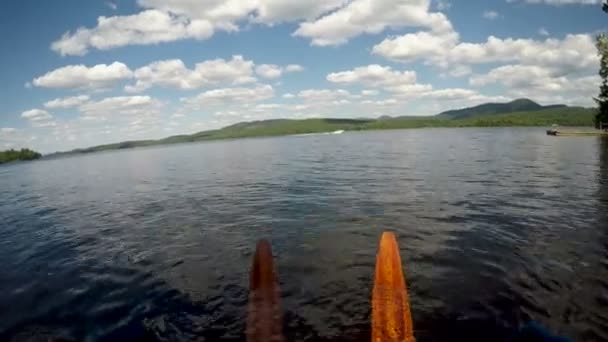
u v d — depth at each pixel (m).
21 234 16.12
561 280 8.37
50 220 18.81
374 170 29.61
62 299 8.92
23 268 11.37
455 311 7.37
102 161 81.88
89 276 10.27
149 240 13.40
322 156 48.72
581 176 22.55
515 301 7.58
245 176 30.75
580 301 7.44
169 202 20.94
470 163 32.22
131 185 31.09
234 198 20.52
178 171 40.53
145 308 8.19
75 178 43.47
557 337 5.36
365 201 17.48
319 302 8.03
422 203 16.56
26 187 37.44
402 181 23.05
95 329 7.52
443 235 11.91
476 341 6.46
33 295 9.27
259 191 22.33
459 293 8.05
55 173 54.50
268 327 5.79
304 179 26.31
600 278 8.37
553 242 10.84
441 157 39.06
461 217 13.95
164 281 9.55
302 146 80.62
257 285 5.84
